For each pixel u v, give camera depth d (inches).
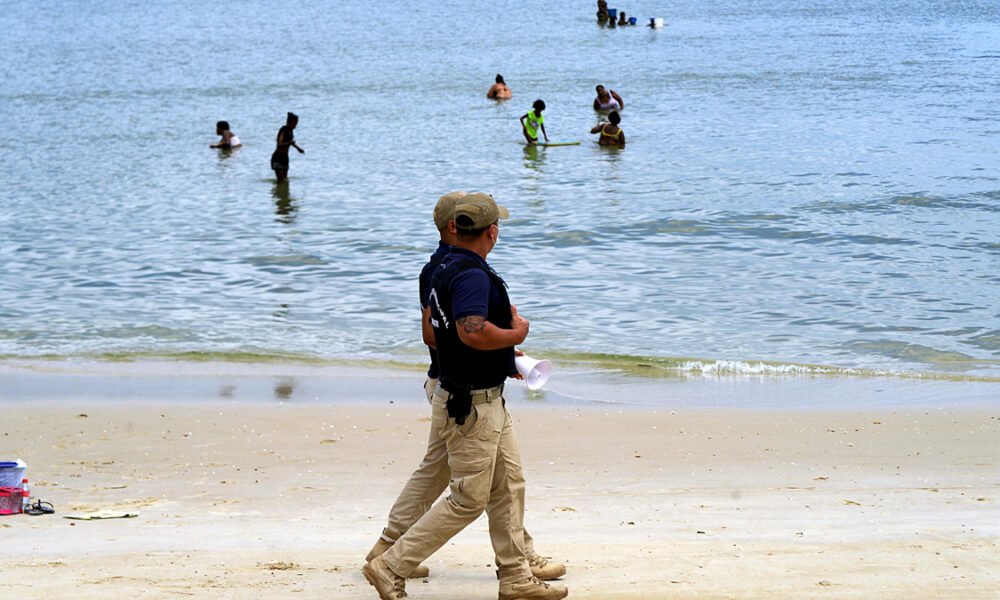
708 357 2113.7
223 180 4335.6
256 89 7372.1
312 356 2129.7
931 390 1881.2
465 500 819.4
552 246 3125.0
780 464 1440.7
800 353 2140.7
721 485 1334.9
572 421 1680.6
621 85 7066.9
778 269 2807.6
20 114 6422.2
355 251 3095.5
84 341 2240.4
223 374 1998.0
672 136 5196.9
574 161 4626.0
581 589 874.8
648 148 4889.3
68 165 4719.5
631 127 5506.9
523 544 853.8
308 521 1151.6
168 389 1886.1
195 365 2064.5
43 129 5841.5
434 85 7337.6
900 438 1573.6
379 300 2578.7
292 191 4082.2
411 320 2409.0
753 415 1715.1
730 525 1123.3
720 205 3617.1
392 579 829.8
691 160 4544.8
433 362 887.7
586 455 1488.7
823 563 951.0
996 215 3371.1
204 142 5344.5
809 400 1817.2
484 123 5762.8
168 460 1456.7
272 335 2287.2
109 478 1363.2
